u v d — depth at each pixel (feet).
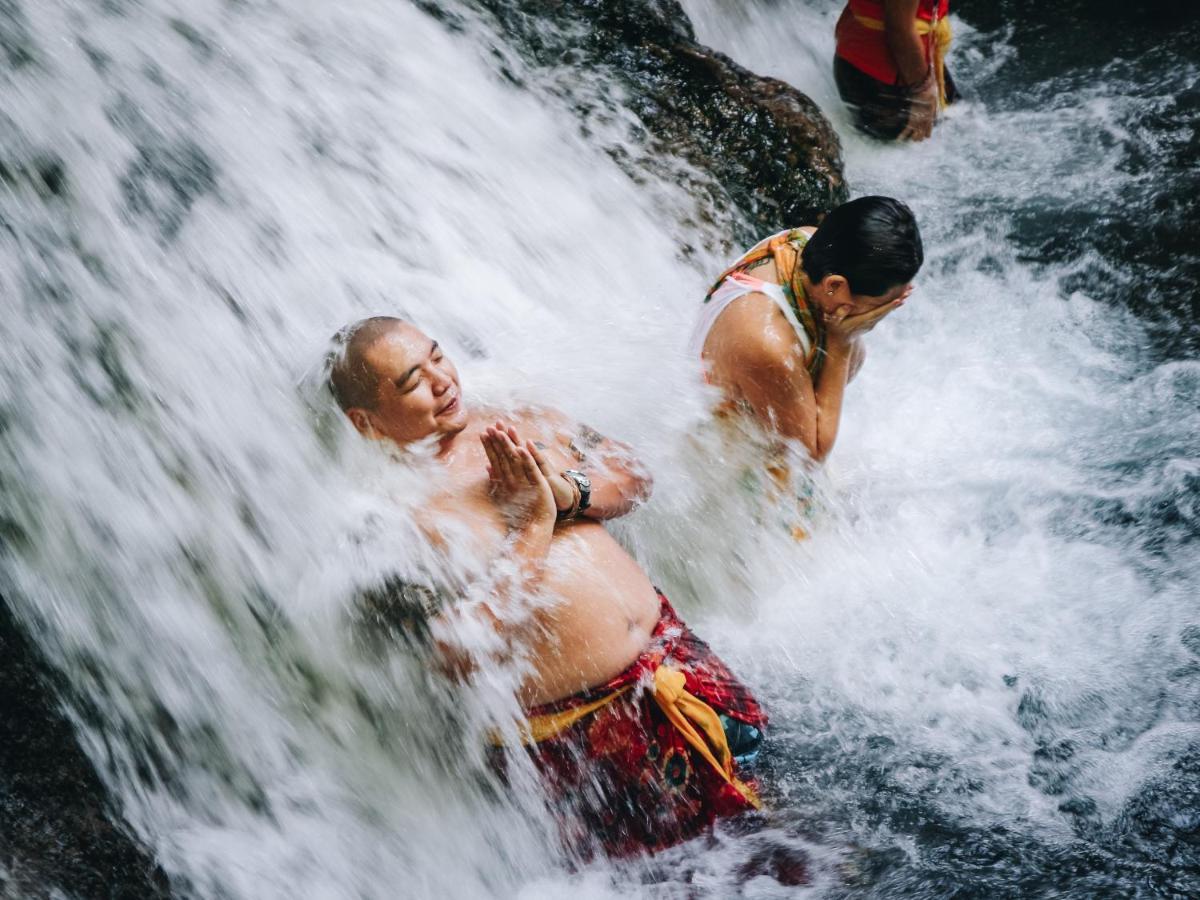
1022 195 18.11
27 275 11.16
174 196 12.65
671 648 10.09
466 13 17.03
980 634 11.72
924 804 10.13
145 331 11.41
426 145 14.94
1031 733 10.70
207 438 11.05
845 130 20.12
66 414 10.48
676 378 12.08
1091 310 16.05
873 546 12.69
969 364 15.37
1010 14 22.97
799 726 10.95
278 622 10.40
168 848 9.05
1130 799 9.93
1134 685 10.99
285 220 13.20
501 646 9.64
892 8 18.29
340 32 15.55
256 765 9.96
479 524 9.92
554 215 15.21
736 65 18.13
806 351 11.44
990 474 13.62
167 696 9.81
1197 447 13.52
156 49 13.71
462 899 9.81
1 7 12.82
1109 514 12.89
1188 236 16.71
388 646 9.94
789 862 9.71
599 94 16.90
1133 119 19.38
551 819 9.91
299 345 12.12
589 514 10.47
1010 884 9.27
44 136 12.23
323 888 9.45
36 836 8.50
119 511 10.30
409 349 10.06
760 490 12.07
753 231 16.46
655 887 9.66
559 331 13.62
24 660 9.24
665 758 9.78
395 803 10.14
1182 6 22.11
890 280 10.80
